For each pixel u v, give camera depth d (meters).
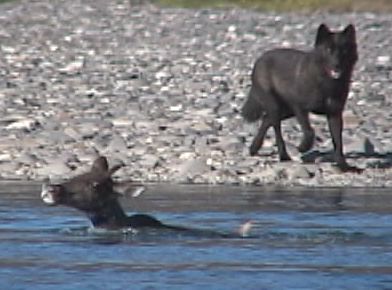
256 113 70.88
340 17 138.38
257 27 129.00
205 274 43.62
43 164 67.44
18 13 141.12
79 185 51.03
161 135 74.75
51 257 46.22
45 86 92.44
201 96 88.44
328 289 41.59
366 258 46.25
